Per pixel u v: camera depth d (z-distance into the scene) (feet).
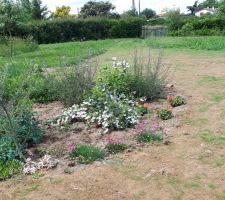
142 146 11.14
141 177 9.43
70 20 69.51
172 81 19.70
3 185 9.32
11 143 10.89
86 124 13.00
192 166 9.88
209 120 13.10
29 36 57.31
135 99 15.12
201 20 61.57
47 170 9.93
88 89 14.75
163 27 68.90
